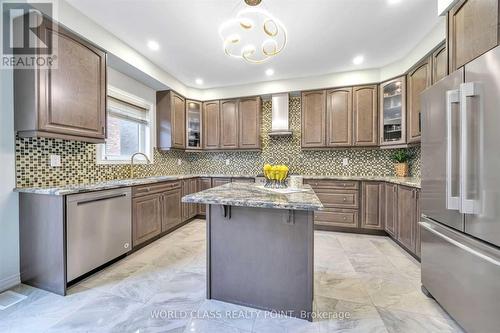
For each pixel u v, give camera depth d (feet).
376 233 11.07
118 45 8.72
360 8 7.09
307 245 4.97
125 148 11.08
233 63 11.00
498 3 4.19
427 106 5.77
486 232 3.94
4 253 6.12
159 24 7.88
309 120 12.73
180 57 10.36
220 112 14.46
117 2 6.77
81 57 7.31
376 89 11.60
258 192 5.70
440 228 5.27
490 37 4.36
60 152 7.66
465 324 4.44
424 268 5.97
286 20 7.66
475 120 4.09
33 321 4.89
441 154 5.16
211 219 5.66
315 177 11.71
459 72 4.54
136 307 5.38
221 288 5.63
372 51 9.84
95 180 8.98
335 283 6.52
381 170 12.52
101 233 7.09
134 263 7.78
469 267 4.34
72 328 4.68
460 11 5.24
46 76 6.37
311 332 4.60
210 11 7.20
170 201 11.05
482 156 3.97
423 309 5.35
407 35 8.61
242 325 4.79
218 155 15.62
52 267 6.02
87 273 6.84
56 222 5.98
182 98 13.74
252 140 13.91
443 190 5.09
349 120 12.01
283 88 13.17
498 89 3.70
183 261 7.96
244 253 5.42
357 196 11.21
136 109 11.66
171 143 12.73
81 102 7.32
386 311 5.28
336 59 10.59
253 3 6.15
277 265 5.18
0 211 6.06
